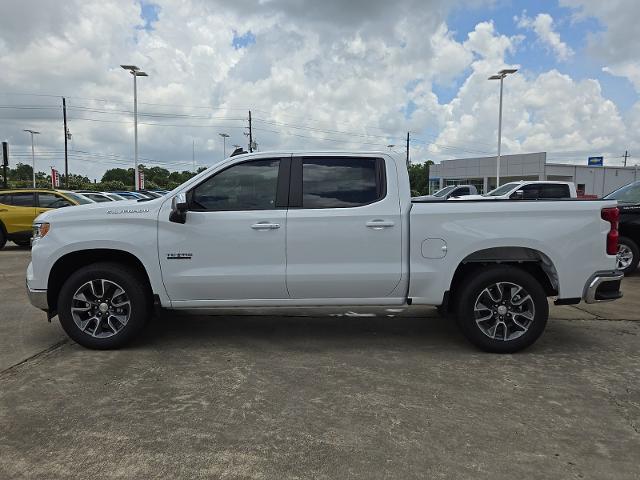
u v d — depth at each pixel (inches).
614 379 172.6
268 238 193.6
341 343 212.2
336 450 125.8
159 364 185.3
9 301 291.0
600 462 121.0
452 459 122.0
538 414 145.9
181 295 197.6
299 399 155.3
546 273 200.1
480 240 192.1
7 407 148.9
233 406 150.3
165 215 194.7
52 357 192.4
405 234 194.2
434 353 199.6
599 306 283.6
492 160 2213.3
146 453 124.0
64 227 195.8
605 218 194.9
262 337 219.9
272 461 120.8
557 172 2004.2
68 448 126.3
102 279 196.1
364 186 198.1
